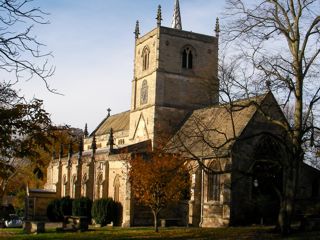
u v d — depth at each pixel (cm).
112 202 6944
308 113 4153
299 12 4166
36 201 9412
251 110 6169
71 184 9212
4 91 1723
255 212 5903
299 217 5597
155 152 5625
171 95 7931
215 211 6009
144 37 8425
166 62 7969
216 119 6881
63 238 4353
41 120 1712
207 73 7644
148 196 5291
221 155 5828
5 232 5894
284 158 5172
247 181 5888
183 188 5556
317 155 4850
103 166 7625
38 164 1827
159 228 5725
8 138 1648
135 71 8662
